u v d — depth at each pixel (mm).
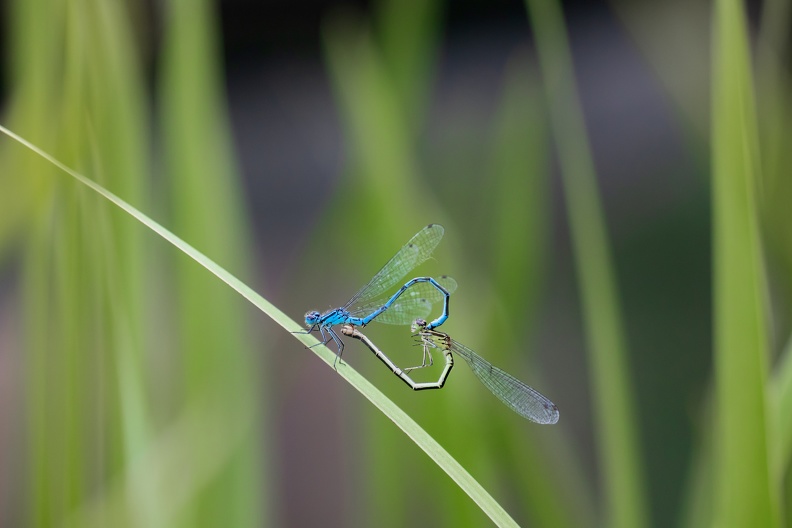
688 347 613
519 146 526
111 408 487
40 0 491
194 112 508
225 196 511
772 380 485
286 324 476
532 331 535
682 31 538
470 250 531
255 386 508
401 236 517
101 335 486
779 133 515
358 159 519
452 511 509
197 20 508
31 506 490
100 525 486
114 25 496
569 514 513
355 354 549
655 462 597
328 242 526
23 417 502
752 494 475
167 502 497
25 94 492
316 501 617
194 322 505
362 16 594
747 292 476
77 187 484
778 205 514
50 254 489
